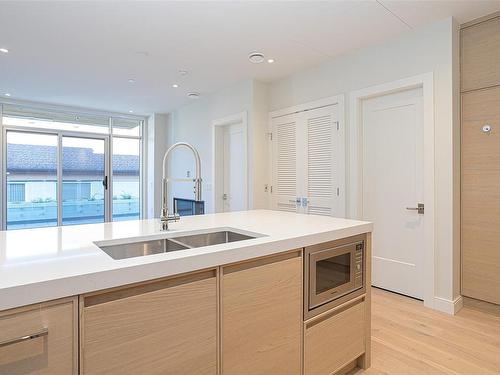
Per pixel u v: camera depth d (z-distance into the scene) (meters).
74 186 6.03
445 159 2.67
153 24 2.77
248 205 4.37
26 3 2.43
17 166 5.46
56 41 3.10
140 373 1.02
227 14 2.61
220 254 1.19
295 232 1.60
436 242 2.72
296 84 4.04
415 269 2.97
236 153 4.88
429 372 1.83
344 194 3.48
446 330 2.34
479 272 2.65
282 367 1.43
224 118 4.80
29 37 3.02
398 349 2.08
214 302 1.20
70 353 0.89
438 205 2.71
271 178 4.39
